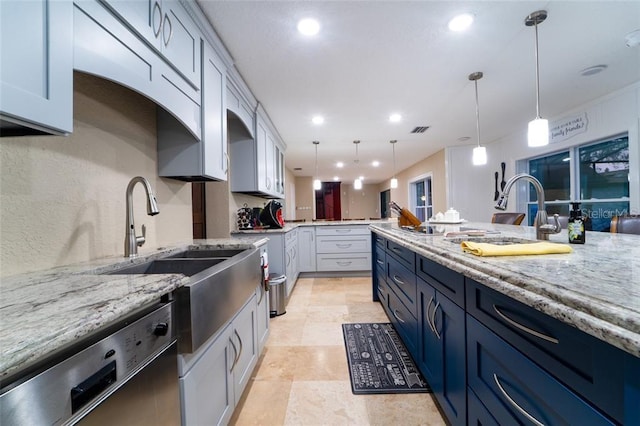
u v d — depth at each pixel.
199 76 1.69
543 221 1.40
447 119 3.67
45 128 0.79
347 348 2.15
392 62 2.24
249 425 1.40
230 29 1.81
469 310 1.04
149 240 1.71
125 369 0.66
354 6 1.62
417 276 1.64
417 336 1.66
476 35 1.91
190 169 1.76
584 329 0.52
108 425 0.61
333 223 4.52
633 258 0.94
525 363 0.74
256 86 2.64
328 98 2.93
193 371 0.97
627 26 1.84
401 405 1.52
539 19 1.75
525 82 2.65
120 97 1.49
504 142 4.66
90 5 0.92
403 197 8.03
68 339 0.50
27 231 1.00
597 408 0.53
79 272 0.98
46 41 0.76
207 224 3.13
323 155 5.89
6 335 0.47
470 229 2.17
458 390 1.15
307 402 1.56
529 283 0.69
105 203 1.38
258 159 3.13
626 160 2.96
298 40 1.93
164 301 0.88
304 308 3.08
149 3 1.22
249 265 1.59
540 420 0.69
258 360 1.89
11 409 0.43
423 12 1.68
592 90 2.88
